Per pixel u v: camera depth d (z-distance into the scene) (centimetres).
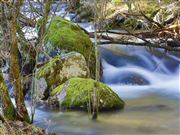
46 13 559
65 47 864
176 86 941
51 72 777
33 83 598
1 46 576
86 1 750
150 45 893
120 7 1103
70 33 895
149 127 672
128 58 1053
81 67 802
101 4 707
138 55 1062
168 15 1000
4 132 505
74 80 745
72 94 725
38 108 733
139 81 960
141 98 830
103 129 659
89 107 691
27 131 543
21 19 666
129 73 985
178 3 972
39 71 787
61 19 922
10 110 558
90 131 652
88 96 710
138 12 995
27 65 723
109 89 742
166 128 670
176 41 891
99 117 699
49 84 766
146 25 947
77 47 870
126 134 645
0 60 636
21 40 674
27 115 572
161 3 1071
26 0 621
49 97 744
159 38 895
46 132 573
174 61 1047
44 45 883
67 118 693
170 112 742
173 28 879
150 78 983
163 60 1050
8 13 534
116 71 986
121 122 684
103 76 963
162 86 940
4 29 557
